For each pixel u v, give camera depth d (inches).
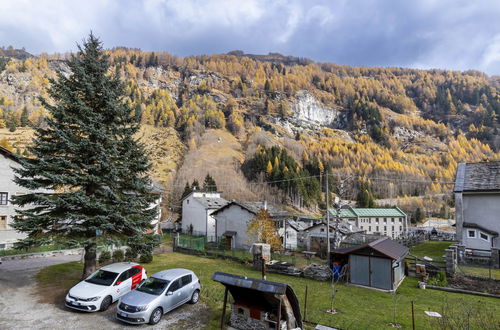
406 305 587.2
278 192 3796.8
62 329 413.1
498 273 832.9
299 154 5846.5
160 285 478.3
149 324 434.9
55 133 591.5
